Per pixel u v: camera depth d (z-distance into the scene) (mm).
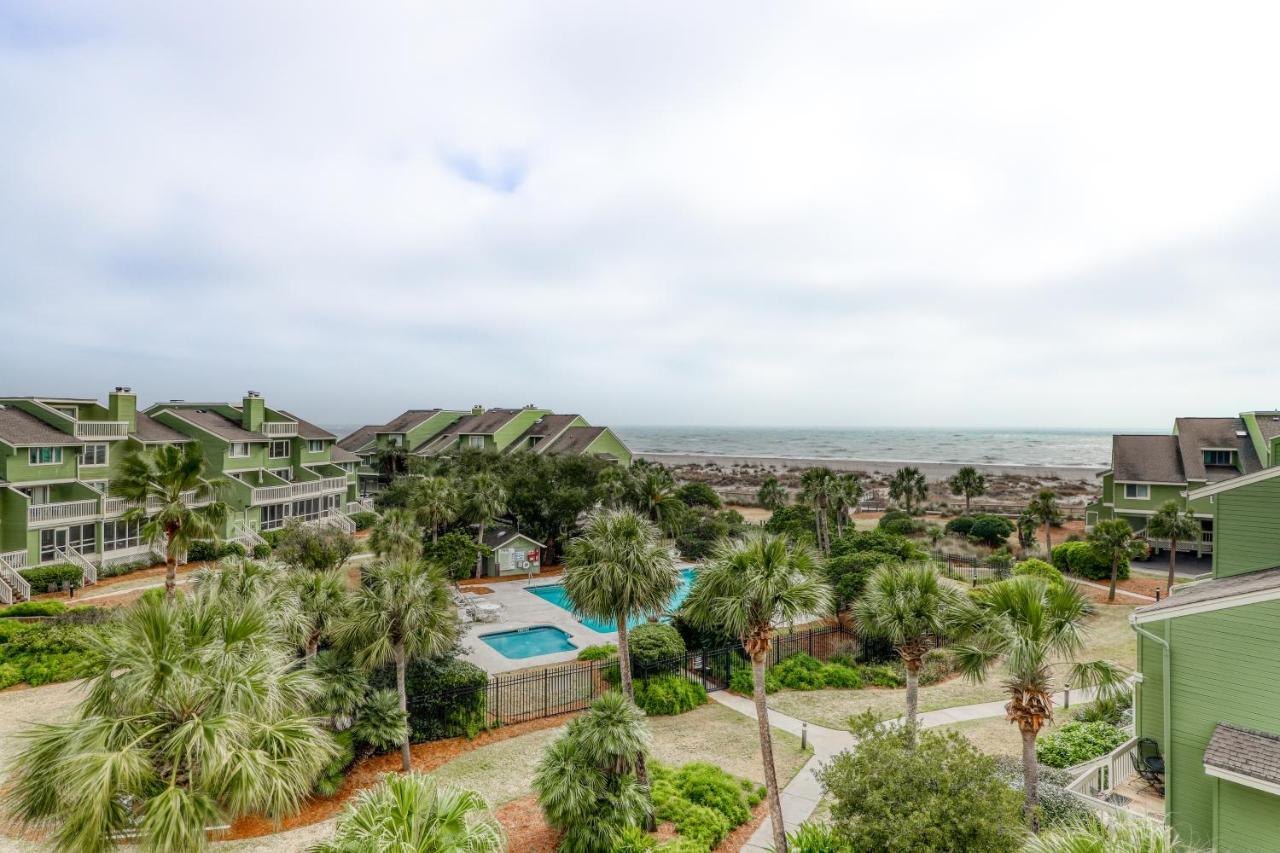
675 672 24312
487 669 26125
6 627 24016
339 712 16828
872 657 27328
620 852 13352
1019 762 17547
